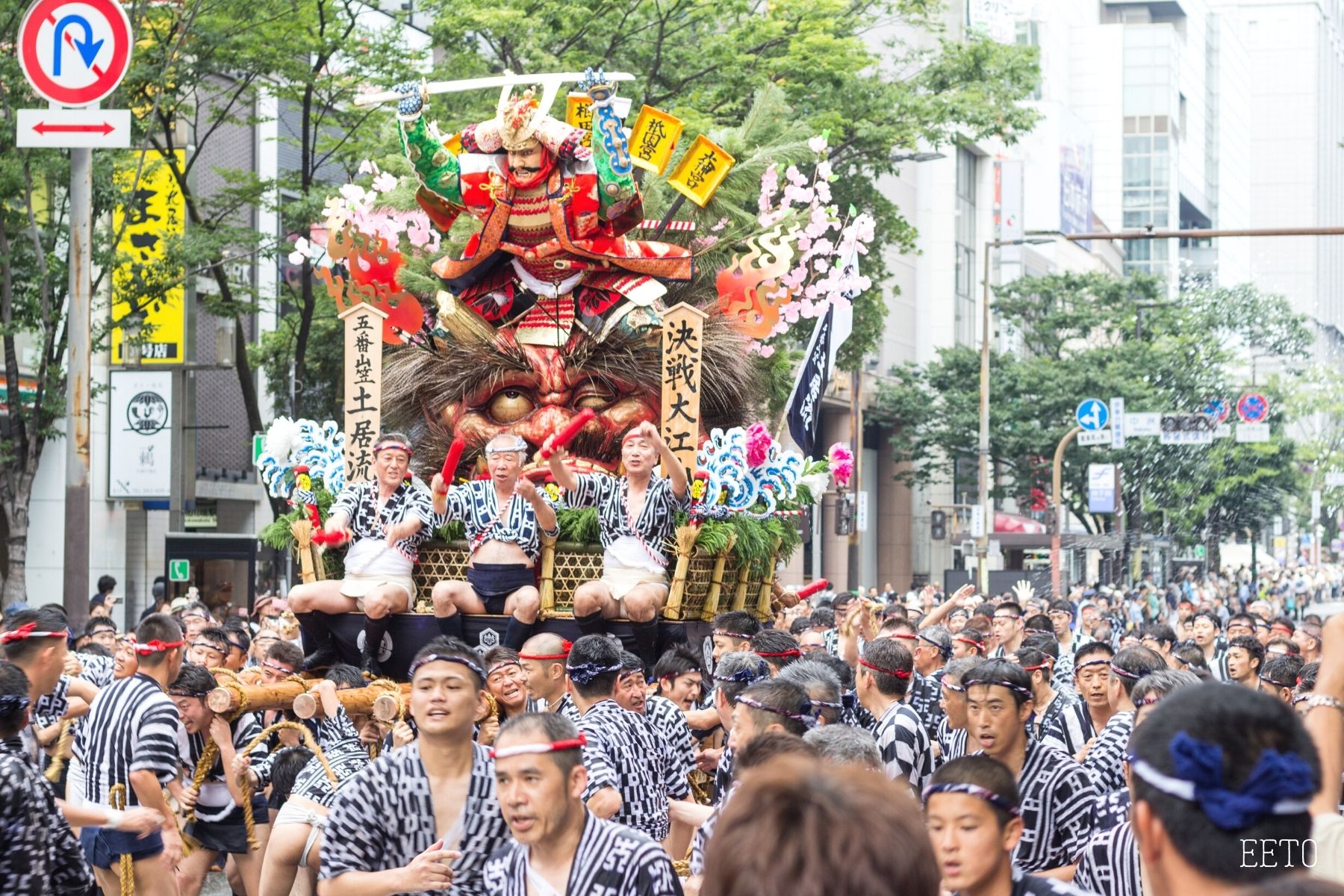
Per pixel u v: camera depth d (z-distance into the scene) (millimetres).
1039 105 81625
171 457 25500
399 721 8953
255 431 25719
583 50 25344
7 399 22000
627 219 11797
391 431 11992
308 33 23203
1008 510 71750
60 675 8273
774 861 3049
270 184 24484
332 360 27828
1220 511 62375
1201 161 132500
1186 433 47312
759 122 19156
